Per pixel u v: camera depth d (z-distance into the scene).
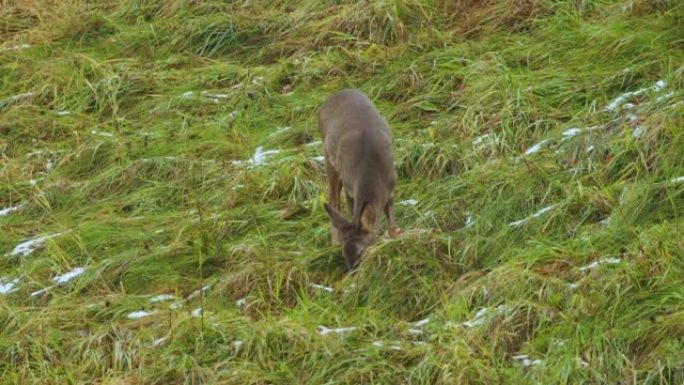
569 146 17.77
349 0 24.16
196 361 13.95
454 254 15.96
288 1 24.78
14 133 21.73
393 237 16.36
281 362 13.88
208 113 21.59
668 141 16.89
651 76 19.42
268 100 21.50
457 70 21.16
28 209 19.12
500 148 18.42
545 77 20.19
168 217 18.17
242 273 15.94
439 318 14.48
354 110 17.38
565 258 15.09
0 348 14.84
